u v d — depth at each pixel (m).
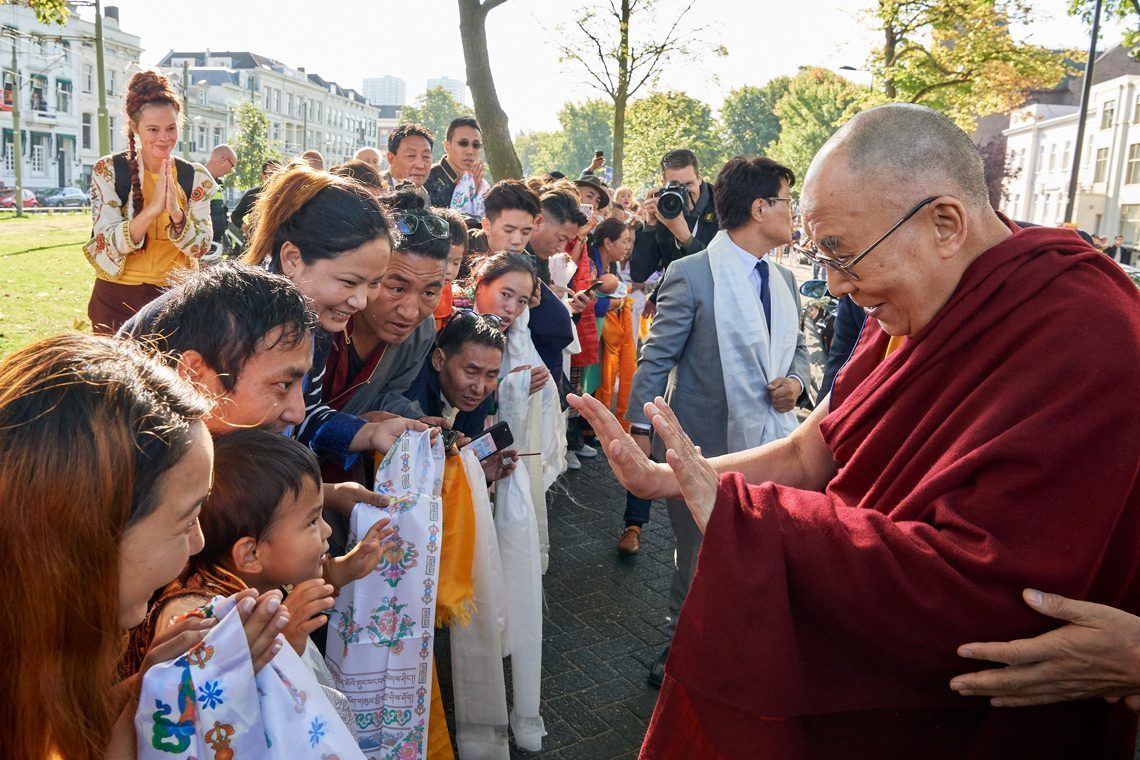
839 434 1.87
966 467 1.49
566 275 4.93
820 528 1.51
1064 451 1.42
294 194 2.12
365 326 2.59
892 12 22.23
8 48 51.25
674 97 25.84
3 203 40.28
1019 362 1.52
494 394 3.29
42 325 8.73
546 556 3.47
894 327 1.78
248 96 83.94
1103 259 1.63
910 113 1.68
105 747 1.18
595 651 3.62
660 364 3.46
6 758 1.13
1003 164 41.50
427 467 2.27
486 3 11.21
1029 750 1.61
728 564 1.50
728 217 3.45
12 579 1.08
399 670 2.16
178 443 1.19
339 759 1.41
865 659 1.55
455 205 6.57
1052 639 1.42
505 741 2.67
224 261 2.05
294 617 1.52
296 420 1.91
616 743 3.00
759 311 3.38
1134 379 1.44
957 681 1.46
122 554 1.16
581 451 6.60
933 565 1.44
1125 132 40.28
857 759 1.67
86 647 1.13
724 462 2.14
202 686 1.28
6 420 1.09
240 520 1.70
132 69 4.43
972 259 1.69
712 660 1.52
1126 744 1.69
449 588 2.40
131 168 4.42
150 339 1.66
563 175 7.73
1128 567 1.54
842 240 1.68
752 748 1.55
